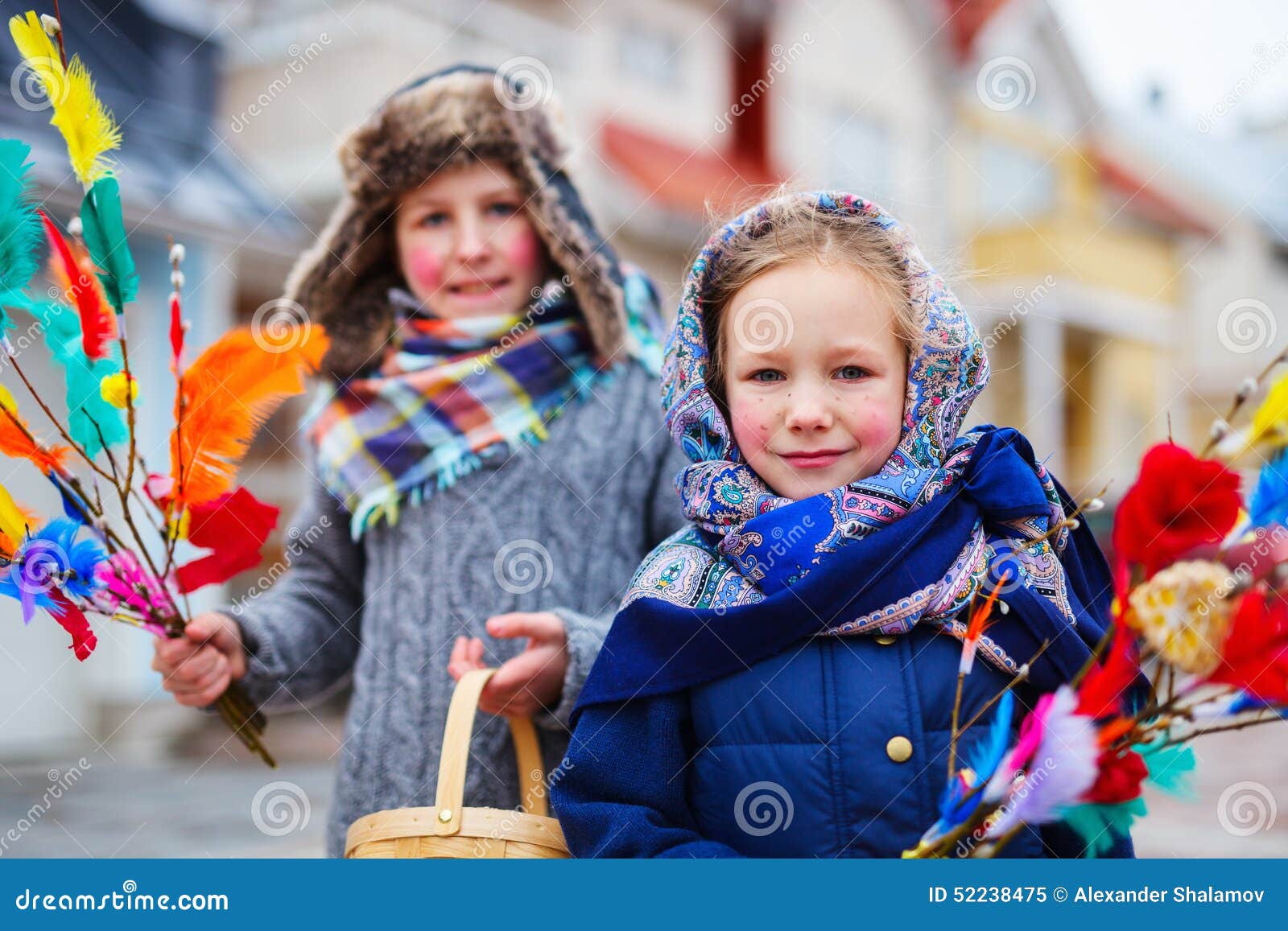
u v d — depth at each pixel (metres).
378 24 9.12
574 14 10.60
